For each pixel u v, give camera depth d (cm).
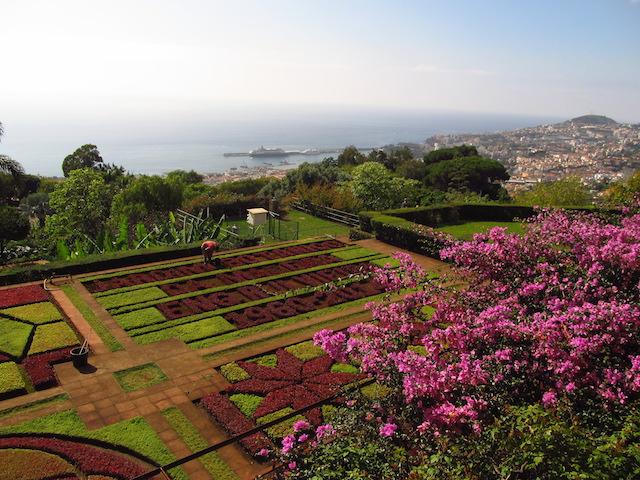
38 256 2006
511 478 389
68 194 2419
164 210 2661
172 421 818
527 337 531
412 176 5247
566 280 632
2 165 2231
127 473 677
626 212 997
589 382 495
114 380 945
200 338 1124
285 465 516
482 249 718
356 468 430
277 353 1048
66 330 1133
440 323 680
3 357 991
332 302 1342
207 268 1627
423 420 507
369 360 564
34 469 681
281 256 1791
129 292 1399
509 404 491
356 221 2541
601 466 361
